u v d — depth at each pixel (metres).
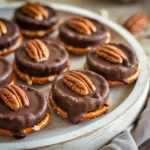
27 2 0.47
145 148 0.36
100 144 0.35
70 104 0.34
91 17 0.46
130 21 0.46
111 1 0.52
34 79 0.38
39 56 0.38
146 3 0.52
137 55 0.40
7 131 0.33
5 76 0.36
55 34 0.44
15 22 0.44
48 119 0.34
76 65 0.40
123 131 0.35
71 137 0.33
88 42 0.41
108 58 0.38
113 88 0.38
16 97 0.33
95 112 0.34
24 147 0.32
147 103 0.38
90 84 0.35
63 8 0.47
